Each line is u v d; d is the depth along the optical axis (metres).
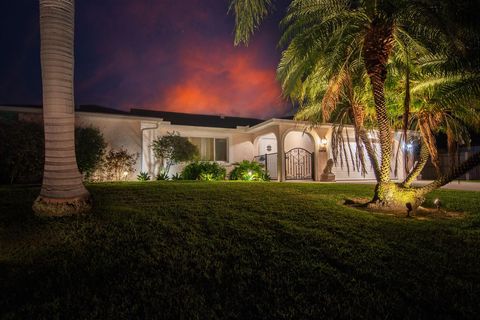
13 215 6.12
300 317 3.02
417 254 4.93
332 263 4.49
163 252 4.64
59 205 6.14
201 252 4.69
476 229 6.65
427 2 7.63
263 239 5.41
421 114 10.24
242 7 8.23
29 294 3.38
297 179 21.03
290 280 3.85
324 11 9.34
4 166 11.74
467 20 7.41
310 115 14.41
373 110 10.85
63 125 6.35
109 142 15.39
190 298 3.32
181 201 8.40
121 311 3.06
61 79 6.32
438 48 9.01
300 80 11.00
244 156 21.30
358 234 5.95
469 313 3.21
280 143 18.31
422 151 10.31
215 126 22.20
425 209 9.08
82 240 5.00
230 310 3.12
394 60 10.17
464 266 4.50
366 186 14.19
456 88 8.52
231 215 6.99
